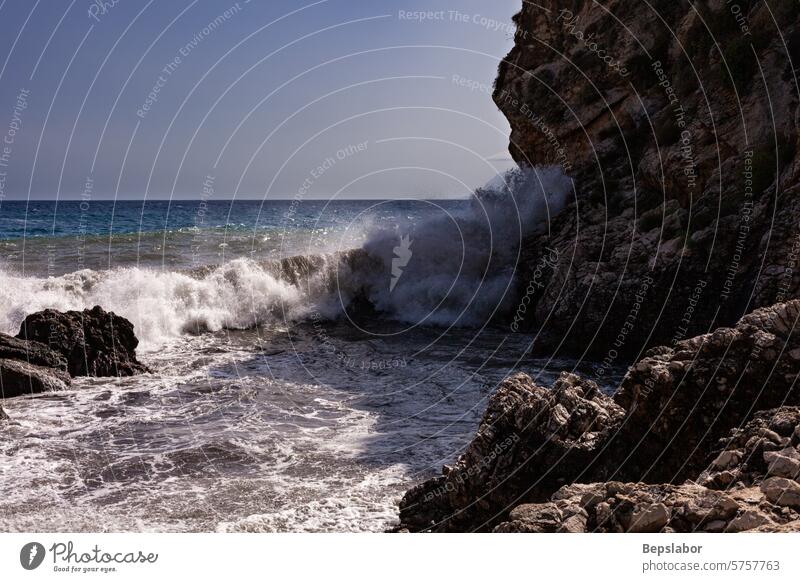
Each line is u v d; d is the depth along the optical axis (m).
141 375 16.80
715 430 7.50
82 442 11.87
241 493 9.81
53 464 10.84
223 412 13.84
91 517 8.91
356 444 12.11
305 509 9.20
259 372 17.56
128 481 10.25
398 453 11.62
